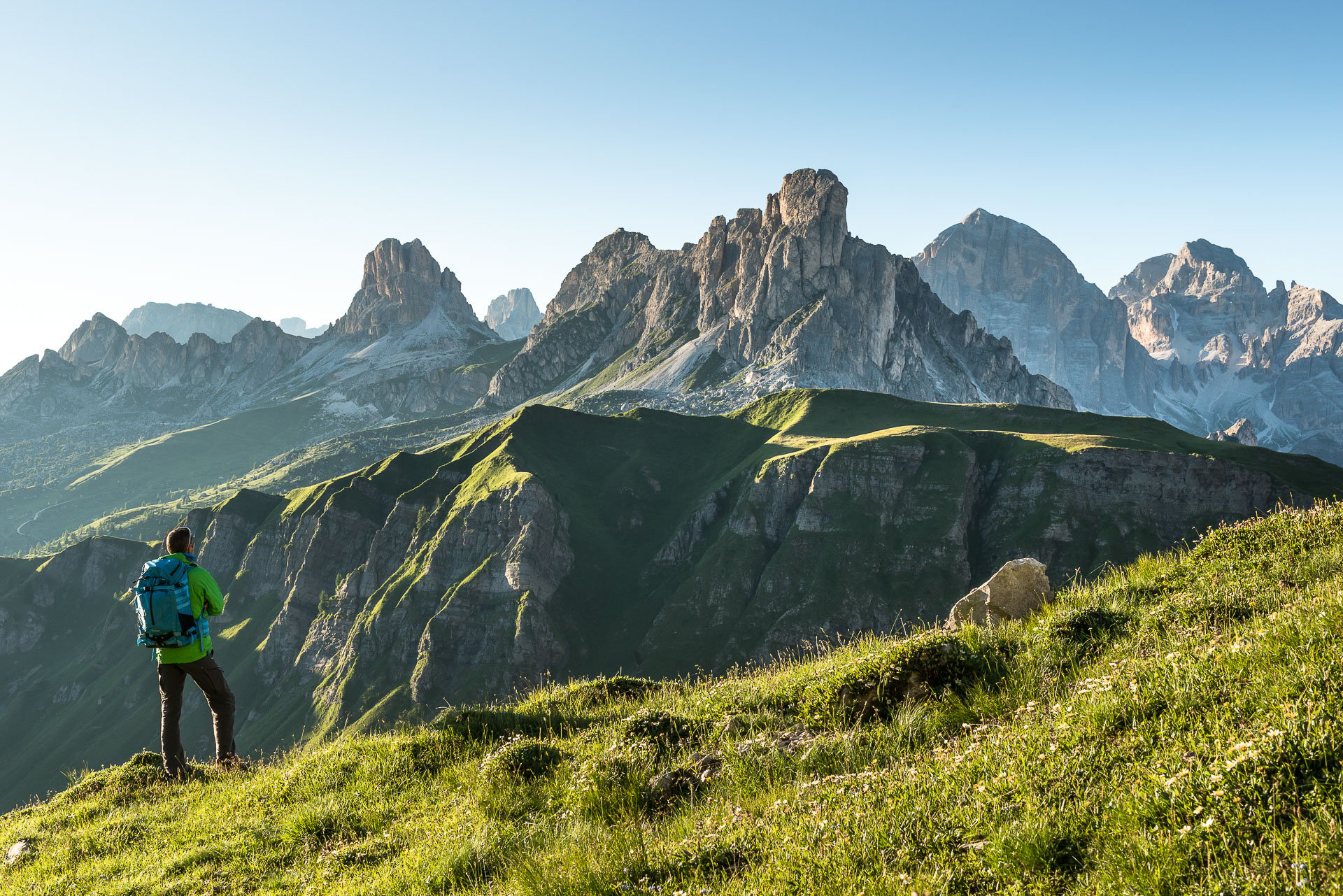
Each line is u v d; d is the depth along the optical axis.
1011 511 198.38
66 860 11.27
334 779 12.30
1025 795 6.28
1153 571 12.88
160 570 14.11
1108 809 5.80
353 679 191.38
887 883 5.66
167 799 13.23
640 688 15.83
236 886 9.63
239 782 13.32
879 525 197.75
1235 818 5.19
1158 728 6.59
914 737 8.91
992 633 11.40
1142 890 4.91
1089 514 190.00
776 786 8.29
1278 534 12.00
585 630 197.62
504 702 15.67
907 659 10.32
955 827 6.21
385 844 9.97
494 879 8.10
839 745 9.09
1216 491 184.62
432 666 184.75
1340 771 5.17
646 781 9.92
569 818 9.26
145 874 10.36
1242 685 6.77
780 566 195.38
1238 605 9.84
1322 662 6.39
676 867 7.04
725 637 186.50
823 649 15.02
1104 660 9.34
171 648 14.24
